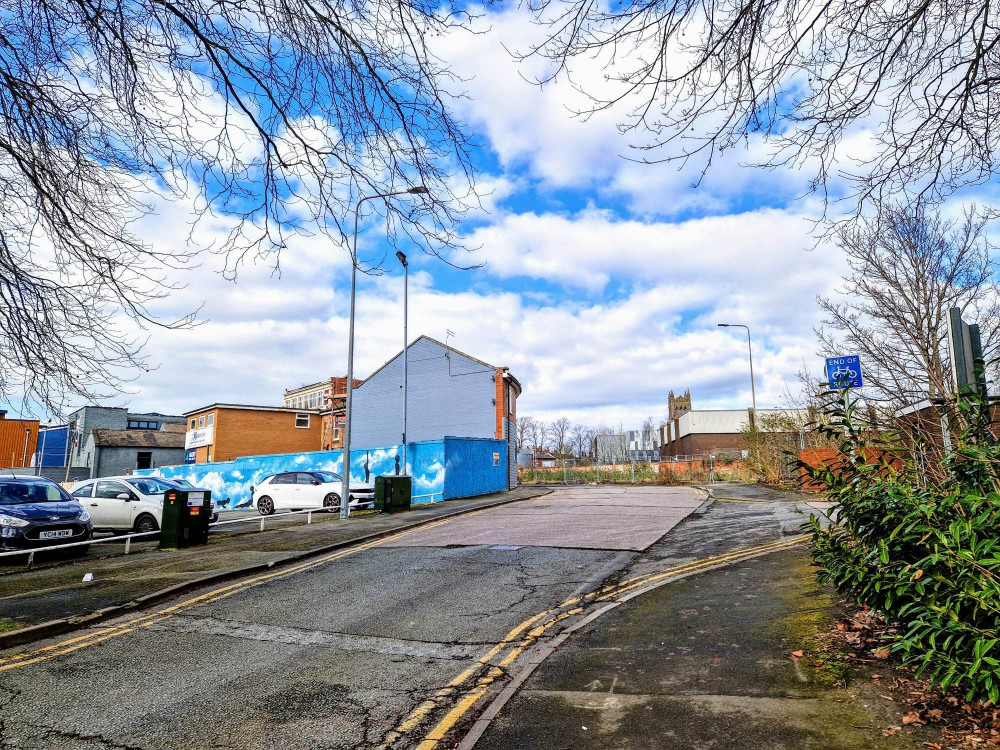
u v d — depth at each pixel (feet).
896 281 37.52
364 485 71.77
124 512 55.42
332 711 16.17
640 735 13.53
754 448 99.55
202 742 14.56
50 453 173.58
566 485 121.08
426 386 115.65
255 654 20.97
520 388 119.24
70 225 16.96
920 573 13.17
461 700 16.70
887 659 16.35
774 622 20.80
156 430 192.95
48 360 18.43
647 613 23.58
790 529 42.11
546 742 13.55
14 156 16.34
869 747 12.09
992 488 14.25
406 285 96.63
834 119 14.38
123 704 16.80
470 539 43.73
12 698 17.34
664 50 12.76
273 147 15.34
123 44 14.21
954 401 16.44
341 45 13.70
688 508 61.05
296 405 218.38
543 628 22.98
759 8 12.34
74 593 29.55
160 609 27.30
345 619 25.05
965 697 12.45
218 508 83.61
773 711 14.07
